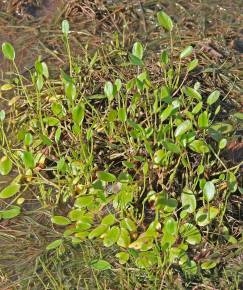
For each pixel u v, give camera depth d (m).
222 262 1.21
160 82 1.47
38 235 1.28
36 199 1.33
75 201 1.29
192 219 1.25
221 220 1.24
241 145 1.38
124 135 1.37
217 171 1.33
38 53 1.60
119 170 1.35
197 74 1.52
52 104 1.40
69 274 1.21
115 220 1.25
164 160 1.28
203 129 1.29
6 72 1.55
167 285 1.18
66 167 1.29
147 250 1.21
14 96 1.50
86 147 1.33
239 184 1.32
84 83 1.48
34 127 1.40
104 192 1.27
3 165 1.35
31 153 1.30
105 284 1.20
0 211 1.29
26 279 1.21
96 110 1.40
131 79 1.46
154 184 1.31
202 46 1.58
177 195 1.29
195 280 1.19
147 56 1.56
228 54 1.57
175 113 1.28
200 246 1.23
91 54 1.58
